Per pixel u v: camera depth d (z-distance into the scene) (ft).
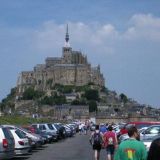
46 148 218.18
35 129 237.66
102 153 182.60
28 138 166.61
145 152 54.95
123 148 55.11
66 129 365.61
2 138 127.13
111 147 119.03
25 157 160.86
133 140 55.47
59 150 203.10
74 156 167.63
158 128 142.10
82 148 219.61
